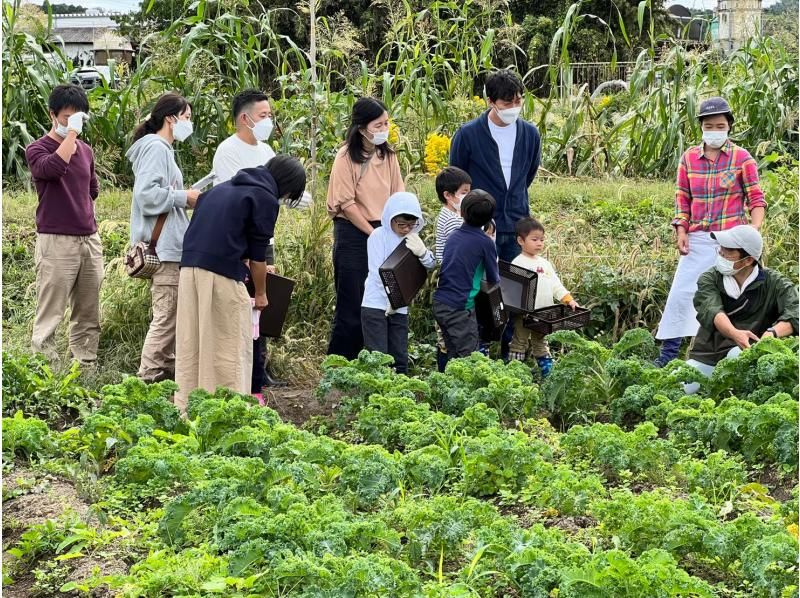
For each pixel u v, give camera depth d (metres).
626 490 5.06
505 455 5.43
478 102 13.02
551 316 7.83
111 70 13.52
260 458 5.53
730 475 5.38
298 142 11.54
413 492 5.39
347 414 6.65
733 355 6.86
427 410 6.18
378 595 4.02
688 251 7.97
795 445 5.48
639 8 12.58
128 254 7.40
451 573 4.56
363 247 7.88
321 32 11.87
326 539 4.35
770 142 12.94
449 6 12.96
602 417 6.87
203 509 5.07
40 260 7.79
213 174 7.42
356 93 12.19
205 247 6.59
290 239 8.93
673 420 6.02
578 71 19.58
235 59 12.90
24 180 12.74
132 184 13.44
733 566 4.55
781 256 9.77
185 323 6.68
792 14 14.88
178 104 7.36
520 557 4.22
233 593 4.16
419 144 12.55
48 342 7.80
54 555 4.89
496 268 7.54
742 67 13.90
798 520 4.77
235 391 6.46
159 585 4.10
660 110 13.08
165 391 6.35
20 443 5.91
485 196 7.39
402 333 7.74
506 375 6.71
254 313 7.11
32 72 12.99
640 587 3.97
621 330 9.00
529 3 25.66
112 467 5.95
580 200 11.67
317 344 8.65
